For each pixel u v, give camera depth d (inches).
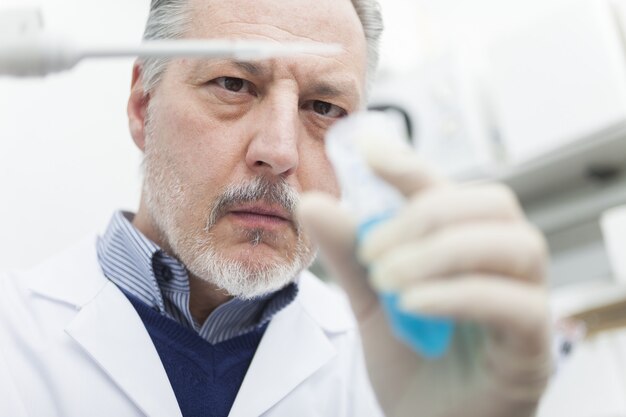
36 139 74.8
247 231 38.4
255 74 38.9
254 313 43.5
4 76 26.1
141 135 45.3
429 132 81.4
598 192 83.6
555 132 73.3
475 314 20.0
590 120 70.5
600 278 84.4
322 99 40.9
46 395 37.7
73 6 76.7
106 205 77.8
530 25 76.7
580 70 71.7
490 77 80.9
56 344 39.3
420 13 102.0
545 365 22.4
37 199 73.5
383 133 23.8
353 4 46.5
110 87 80.1
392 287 20.8
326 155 41.6
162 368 38.7
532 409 23.9
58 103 76.6
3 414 35.7
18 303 42.2
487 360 23.4
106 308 40.4
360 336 25.3
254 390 40.2
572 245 88.5
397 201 23.2
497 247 20.0
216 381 40.5
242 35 39.6
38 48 25.3
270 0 40.6
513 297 20.0
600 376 67.9
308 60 39.3
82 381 37.9
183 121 39.5
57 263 45.5
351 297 24.7
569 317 71.0
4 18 26.6
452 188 22.0
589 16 71.2
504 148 80.0
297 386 42.0
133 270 42.4
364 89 45.2
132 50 26.3
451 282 20.2
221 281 38.9
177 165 39.8
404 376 24.9
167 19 42.3
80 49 25.8
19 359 39.0
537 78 75.3
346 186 24.5
